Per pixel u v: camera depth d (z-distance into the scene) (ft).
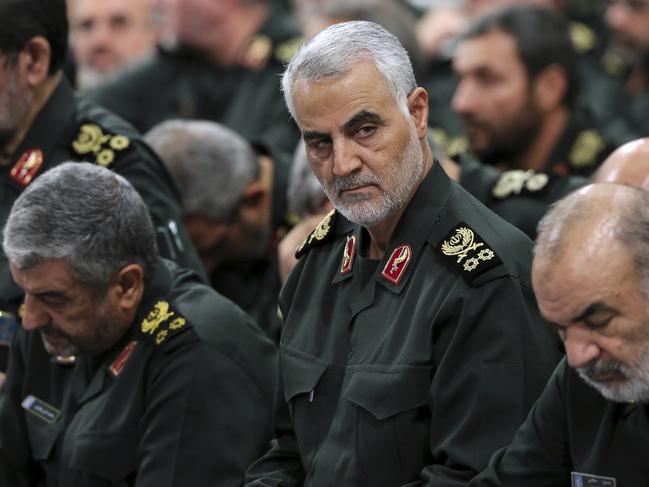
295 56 34.88
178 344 40.70
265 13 72.69
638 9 78.79
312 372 36.47
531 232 48.06
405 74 34.86
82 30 81.61
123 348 41.22
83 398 41.65
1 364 45.85
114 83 73.00
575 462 32.76
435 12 87.81
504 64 57.47
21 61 46.98
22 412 43.45
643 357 30.14
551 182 48.80
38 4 46.85
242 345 41.50
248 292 54.39
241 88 71.51
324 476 35.53
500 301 34.24
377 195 34.60
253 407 40.93
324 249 38.17
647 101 78.13
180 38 72.13
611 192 30.66
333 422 35.81
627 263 29.86
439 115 71.51
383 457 34.60
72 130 48.78
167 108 72.28
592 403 32.63
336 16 62.64
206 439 40.06
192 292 42.22
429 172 36.35
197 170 52.65
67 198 39.40
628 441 32.12
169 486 39.63
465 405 33.99
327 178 34.76
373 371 34.96
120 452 40.57
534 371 34.14
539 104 57.67
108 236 39.58
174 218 48.49
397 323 35.17
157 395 40.42
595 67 81.87
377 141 34.32
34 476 43.55
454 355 34.06
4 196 48.08
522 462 33.17
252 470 38.34
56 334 40.32
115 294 40.24
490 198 49.26
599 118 73.05
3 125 47.37
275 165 55.26
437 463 34.35
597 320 30.01
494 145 58.18
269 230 54.44
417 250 35.65
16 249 39.17
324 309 37.22
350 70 34.12
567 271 30.09
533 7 58.65
